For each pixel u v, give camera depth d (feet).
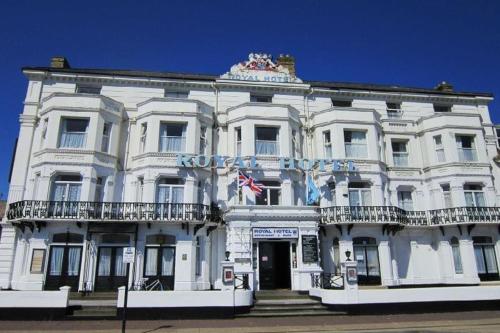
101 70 73.20
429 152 73.67
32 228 58.34
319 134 71.87
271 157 66.80
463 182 69.67
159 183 63.82
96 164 61.98
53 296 41.45
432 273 69.10
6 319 40.40
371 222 64.49
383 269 64.69
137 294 41.81
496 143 77.56
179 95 72.13
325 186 68.59
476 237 68.49
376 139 71.36
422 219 70.03
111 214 59.06
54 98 63.52
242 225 58.44
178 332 35.09
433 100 80.07
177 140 66.23
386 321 40.70
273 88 74.43
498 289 48.26
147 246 60.80
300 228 59.67
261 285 59.26
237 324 39.11
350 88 76.74
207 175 66.13
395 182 72.54
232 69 75.20
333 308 44.78
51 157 60.59
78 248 59.36
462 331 35.32
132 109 69.41
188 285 58.80
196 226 61.46
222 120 71.51
